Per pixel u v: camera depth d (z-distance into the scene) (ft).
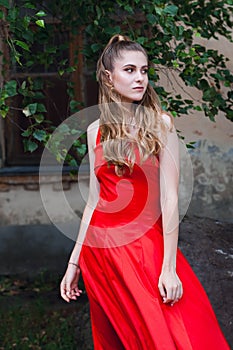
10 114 15.80
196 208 22.13
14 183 22.81
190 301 9.36
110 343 10.14
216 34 20.86
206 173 21.99
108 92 9.82
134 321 9.25
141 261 9.36
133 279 9.29
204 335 9.11
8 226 22.99
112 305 9.63
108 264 9.62
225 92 20.58
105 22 15.07
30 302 20.40
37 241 22.98
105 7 15.43
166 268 9.21
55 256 22.91
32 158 23.44
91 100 22.86
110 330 10.07
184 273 9.64
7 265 22.98
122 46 9.74
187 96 20.72
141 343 9.19
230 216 22.07
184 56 15.35
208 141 21.84
